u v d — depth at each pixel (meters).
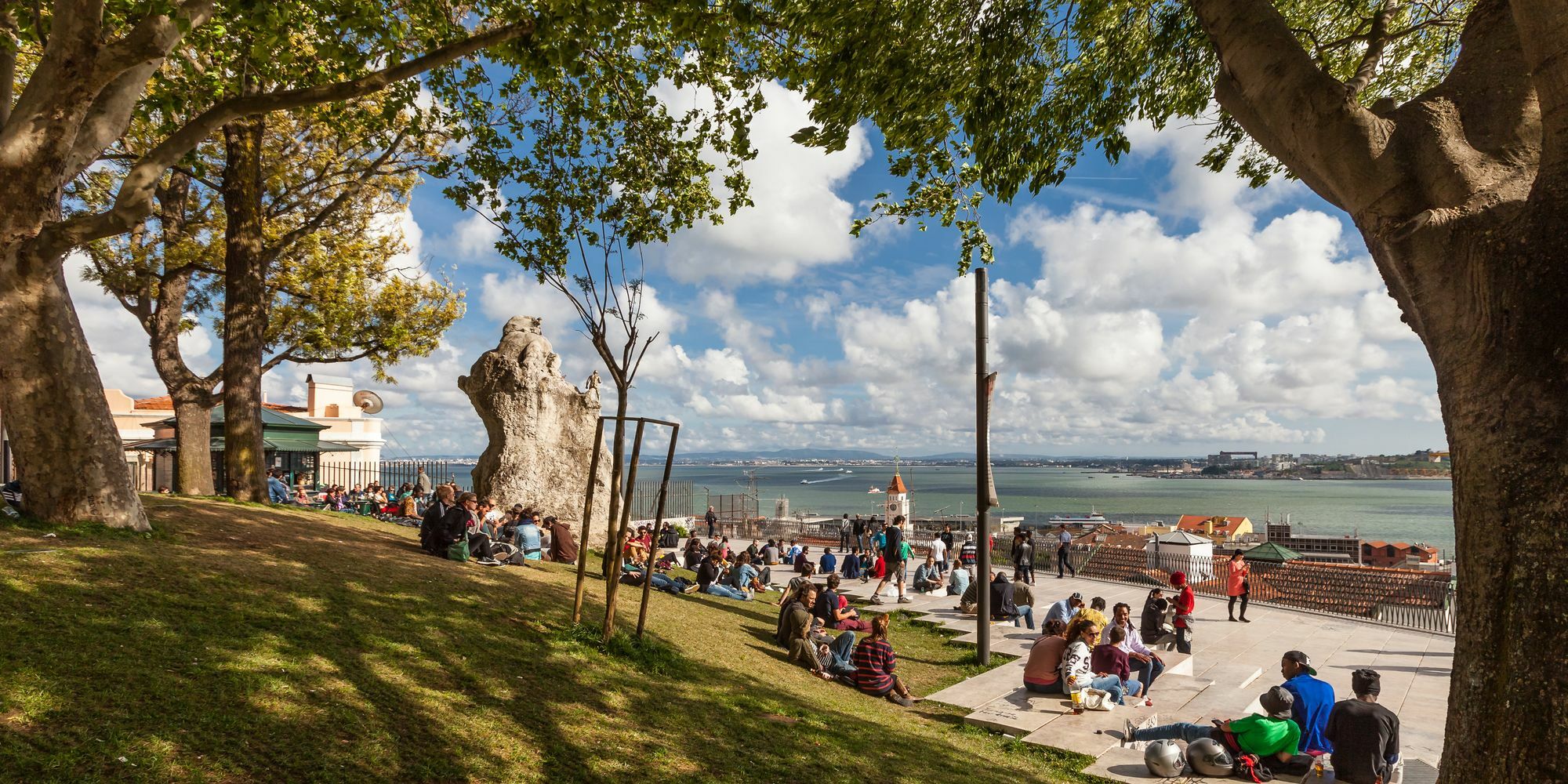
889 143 9.03
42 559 6.76
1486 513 3.38
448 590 8.95
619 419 8.55
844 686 10.50
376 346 21.88
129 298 19.06
